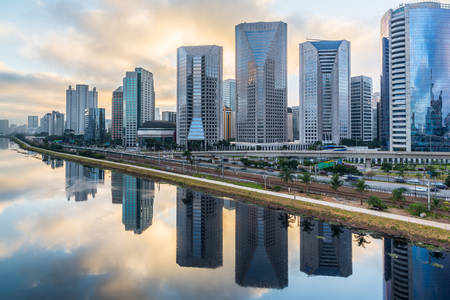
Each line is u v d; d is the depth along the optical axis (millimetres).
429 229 73312
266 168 183625
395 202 95562
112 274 65812
